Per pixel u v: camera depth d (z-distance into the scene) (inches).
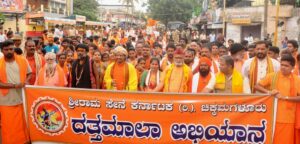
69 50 398.3
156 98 234.2
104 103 239.5
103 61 383.6
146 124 236.8
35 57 318.0
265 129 228.8
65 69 333.4
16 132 255.9
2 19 961.5
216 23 1726.1
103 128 241.6
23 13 1163.3
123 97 237.1
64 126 246.4
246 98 227.8
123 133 239.9
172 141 235.9
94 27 1617.9
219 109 230.1
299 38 1152.8
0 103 255.9
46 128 249.4
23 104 251.0
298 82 229.0
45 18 1149.1
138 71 344.2
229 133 231.3
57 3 2041.1
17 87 249.0
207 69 255.0
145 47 373.7
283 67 229.3
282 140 228.8
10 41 258.4
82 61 303.3
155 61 298.7
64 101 244.2
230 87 250.1
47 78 288.2
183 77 269.7
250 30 1478.8
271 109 227.3
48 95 246.1
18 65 263.7
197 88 257.3
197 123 232.4
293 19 1266.0
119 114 238.7
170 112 233.9
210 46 372.8
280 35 1279.5
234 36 1530.5
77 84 302.4
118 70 296.2
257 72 285.4
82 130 244.1
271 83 237.9
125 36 1096.8
